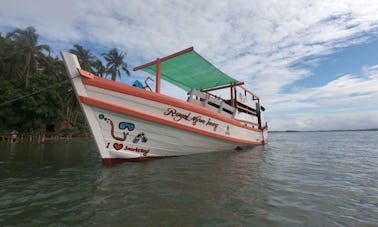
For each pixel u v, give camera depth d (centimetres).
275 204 369
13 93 2353
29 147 1644
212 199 391
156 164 726
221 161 799
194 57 879
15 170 669
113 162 725
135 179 528
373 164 801
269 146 1684
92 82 671
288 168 696
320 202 381
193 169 646
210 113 971
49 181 521
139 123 750
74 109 3497
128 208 349
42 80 2555
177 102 827
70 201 382
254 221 306
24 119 2466
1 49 2717
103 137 700
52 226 294
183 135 873
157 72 874
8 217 321
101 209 346
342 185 493
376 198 404
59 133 3002
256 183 500
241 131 1297
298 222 304
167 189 447
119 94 706
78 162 827
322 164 793
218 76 1134
